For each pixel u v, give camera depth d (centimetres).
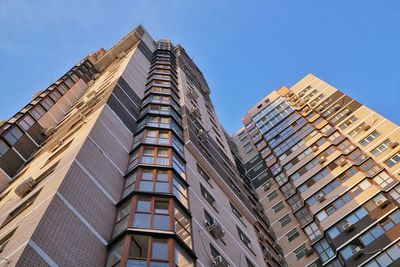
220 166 3712
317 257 3666
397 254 3006
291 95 6812
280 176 4953
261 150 5816
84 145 2320
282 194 4781
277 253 3850
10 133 3384
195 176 2889
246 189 4578
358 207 3600
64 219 1723
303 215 4112
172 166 2527
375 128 4559
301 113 5950
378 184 3741
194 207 2422
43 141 3694
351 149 4438
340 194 3894
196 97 4962
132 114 3378
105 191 2127
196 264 1889
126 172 2455
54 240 1593
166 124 3306
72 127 3108
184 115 3800
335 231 3553
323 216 3816
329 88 6172
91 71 5847
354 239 3338
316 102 6009
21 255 1435
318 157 4653
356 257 3183
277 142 5625
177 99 4291
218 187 3259
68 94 4819
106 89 3778
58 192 1822
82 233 1744
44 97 4241
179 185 2425
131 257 1673
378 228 3288
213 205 2812
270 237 4028
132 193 2108
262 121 6588
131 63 4766
